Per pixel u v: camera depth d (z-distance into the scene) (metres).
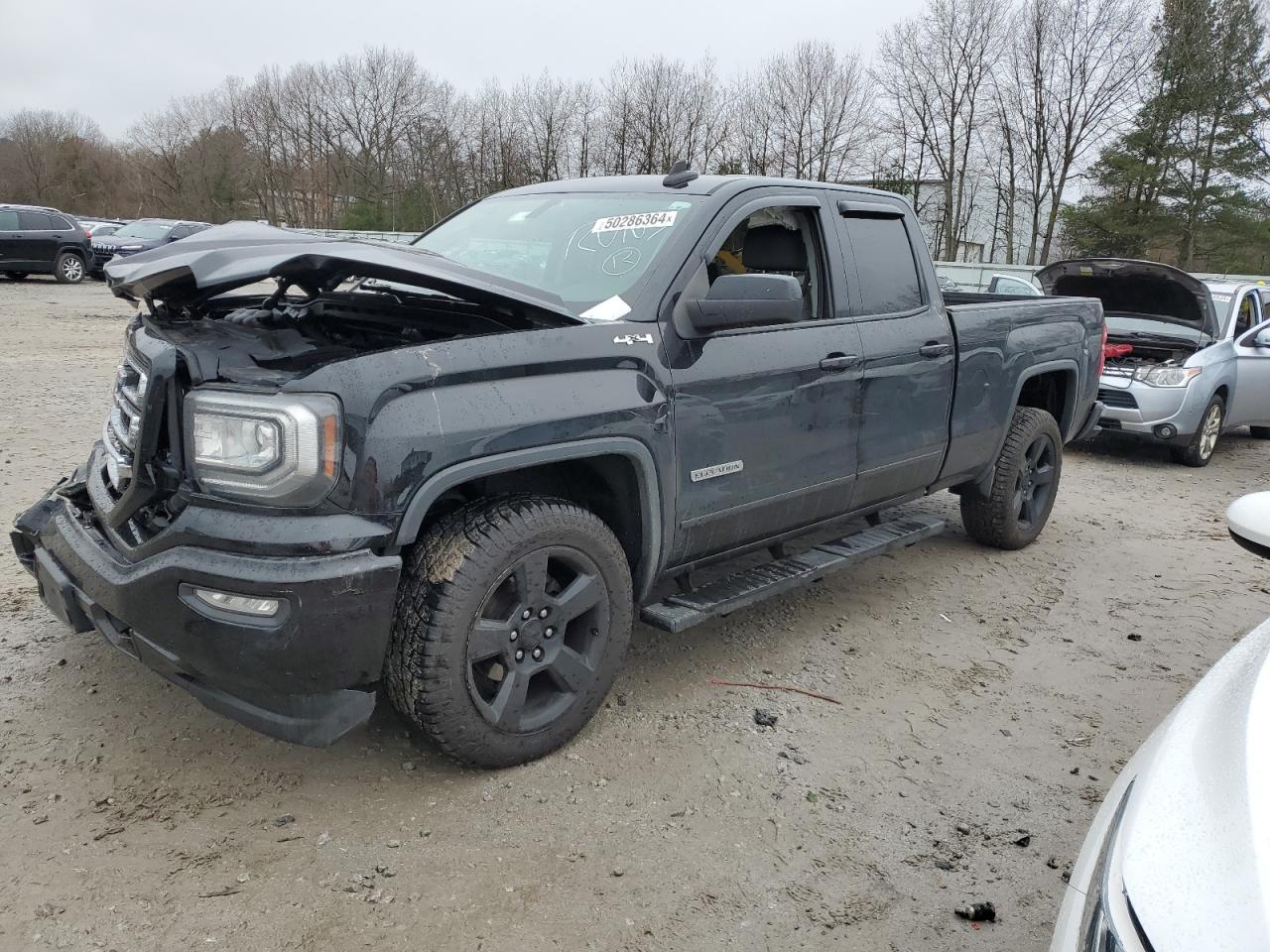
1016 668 4.15
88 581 2.76
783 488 3.78
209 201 57.78
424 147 52.44
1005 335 5.03
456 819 2.79
